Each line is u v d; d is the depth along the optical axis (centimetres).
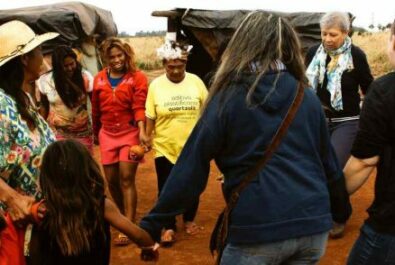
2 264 299
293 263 271
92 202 295
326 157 281
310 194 257
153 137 564
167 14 1210
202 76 1292
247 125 257
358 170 283
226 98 258
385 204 272
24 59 321
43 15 1141
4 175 318
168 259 529
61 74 534
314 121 268
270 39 261
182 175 266
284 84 260
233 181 264
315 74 539
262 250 256
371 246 277
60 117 550
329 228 262
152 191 788
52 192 290
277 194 252
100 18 1341
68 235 289
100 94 557
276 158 256
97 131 590
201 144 262
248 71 259
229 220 266
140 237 305
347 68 523
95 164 303
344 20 521
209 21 1191
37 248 297
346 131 530
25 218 297
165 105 539
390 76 269
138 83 554
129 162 551
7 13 1177
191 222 593
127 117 560
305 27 1193
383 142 270
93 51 1296
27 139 318
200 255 536
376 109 267
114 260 530
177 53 532
